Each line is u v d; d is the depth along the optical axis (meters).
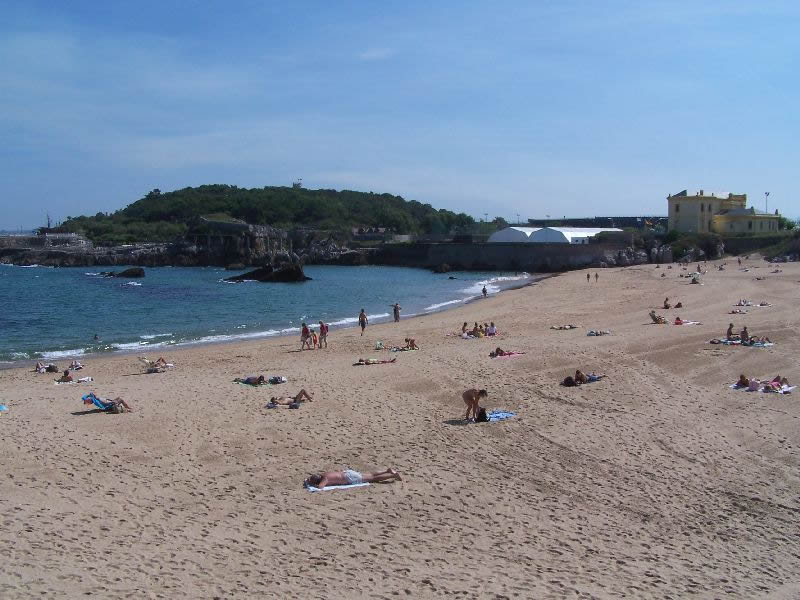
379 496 15.20
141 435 19.70
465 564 11.91
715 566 12.05
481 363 30.19
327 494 15.29
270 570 11.57
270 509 14.41
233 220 170.62
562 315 50.47
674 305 53.56
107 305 65.75
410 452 18.22
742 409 21.88
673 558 12.33
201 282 98.56
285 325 51.44
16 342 42.97
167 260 144.88
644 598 10.80
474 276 112.06
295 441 19.19
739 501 15.02
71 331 48.06
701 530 13.58
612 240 124.75
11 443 18.75
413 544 12.76
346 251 148.88
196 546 12.50
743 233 122.62
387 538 13.02
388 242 154.88
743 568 11.98
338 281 101.81
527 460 17.59
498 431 20.03
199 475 16.47
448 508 14.55
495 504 14.77
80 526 13.30
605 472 16.73
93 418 21.58
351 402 23.61
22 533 12.82
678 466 17.11
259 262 141.12
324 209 198.12
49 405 23.45
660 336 36.28
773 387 23.94
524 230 135.50
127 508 14.33
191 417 21.67
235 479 16.22
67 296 75.12
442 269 122.25
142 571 11.41
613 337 36.62
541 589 10.98
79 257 145.38
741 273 84.19
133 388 26.42
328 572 11.54
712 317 44.69
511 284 93.00
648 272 93.81
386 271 126.81
